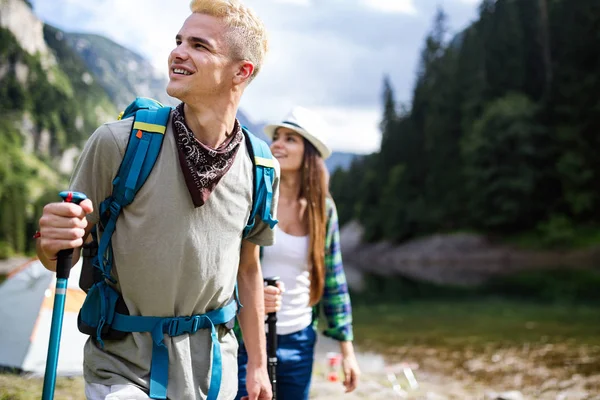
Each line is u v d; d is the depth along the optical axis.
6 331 5.00
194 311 1.68
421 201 59.03
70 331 4.98
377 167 73.88
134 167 1.56
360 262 60.31
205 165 1.59
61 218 1.44
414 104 70.12
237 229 1.72
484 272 36.78
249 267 2.04
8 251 57.03
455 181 57.22
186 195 1.59
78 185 1.58
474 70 59.72
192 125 1.63
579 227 47.59
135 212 1.58
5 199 60.38
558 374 6.45
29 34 136.12
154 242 1.57
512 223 50.38
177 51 1.61
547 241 46.22
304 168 3.10
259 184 1.78
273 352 2.73
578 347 8.18
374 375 6.41
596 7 51.81
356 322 11.84
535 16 57.03
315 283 3.05
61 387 4.38
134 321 1.62
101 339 1.62
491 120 51.00
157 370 1.60
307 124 3.10
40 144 116.12
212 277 1.66
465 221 54.84
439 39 74.88
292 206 3.09
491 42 58.09
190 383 1.64
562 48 53.78
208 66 1.60
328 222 3.17
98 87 153.38
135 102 1.72
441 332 10.11
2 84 119.12
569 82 51.06
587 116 49.97
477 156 51.25
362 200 73.88
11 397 3.99
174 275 1.60
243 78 1.68
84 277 1.69
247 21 1.67
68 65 148.75
